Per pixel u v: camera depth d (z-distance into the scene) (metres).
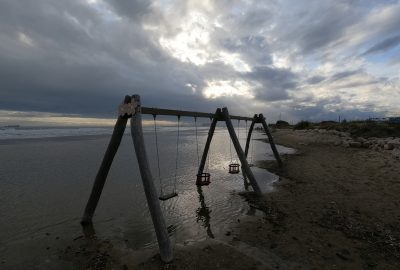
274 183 9.97
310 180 9.95
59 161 14.96
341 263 4.39
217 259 4.58
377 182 9.18
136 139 5.16
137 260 4.67
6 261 4.73
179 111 7.51
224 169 13.16
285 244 5.09
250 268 4.27
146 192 4.93
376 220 6.12
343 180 9.69
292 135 31.47
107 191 9.10
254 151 19.84
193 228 6.17
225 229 6.00
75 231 6.03
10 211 7.19
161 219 4.75
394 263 4.39
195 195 8.79
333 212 6.66
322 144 21.34
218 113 9.71
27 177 10.95
